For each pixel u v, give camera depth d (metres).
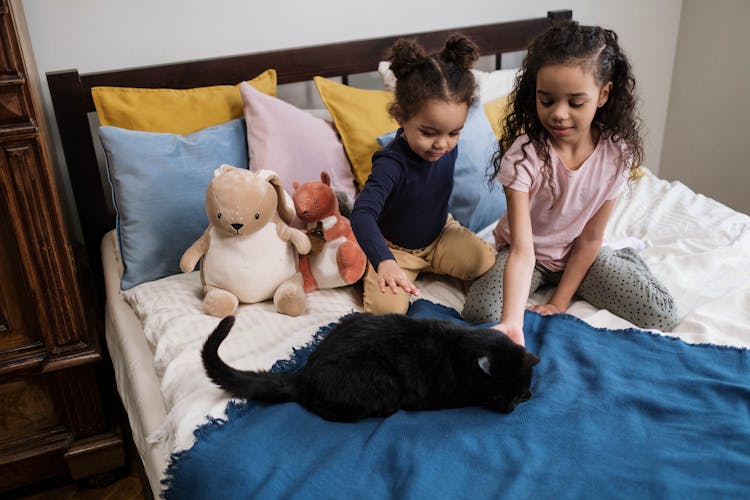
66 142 1.94
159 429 1.26
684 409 1.18
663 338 1.41
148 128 1.92
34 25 1.97
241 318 1.58
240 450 1.10
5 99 1.41
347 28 2.33
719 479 1.02
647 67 2.83
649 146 3.01
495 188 2.04
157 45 2.12
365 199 1.49
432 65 1.41
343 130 2.07
